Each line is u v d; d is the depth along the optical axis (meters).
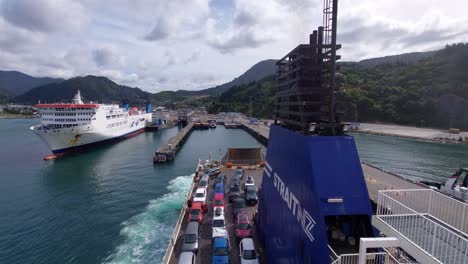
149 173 51.66
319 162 9.52
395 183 32.53
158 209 34.03
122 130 98.75
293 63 12.87
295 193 11.09
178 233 22.05
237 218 22.56
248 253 17.41
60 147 69.12
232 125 140.50
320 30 11.86
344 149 9.77
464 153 71.25
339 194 9.10
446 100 115.00
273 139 15.76
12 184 45.44
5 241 27.33
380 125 125.19
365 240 7.39
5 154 69.94
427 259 6.57
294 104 12.30
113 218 31.94
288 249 11.88
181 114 195.25
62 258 24.53
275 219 14.37
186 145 86.38
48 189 42.75
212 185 33.94
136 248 25.61
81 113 77.00
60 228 29.81
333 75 10.50
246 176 38.31
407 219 8.46
